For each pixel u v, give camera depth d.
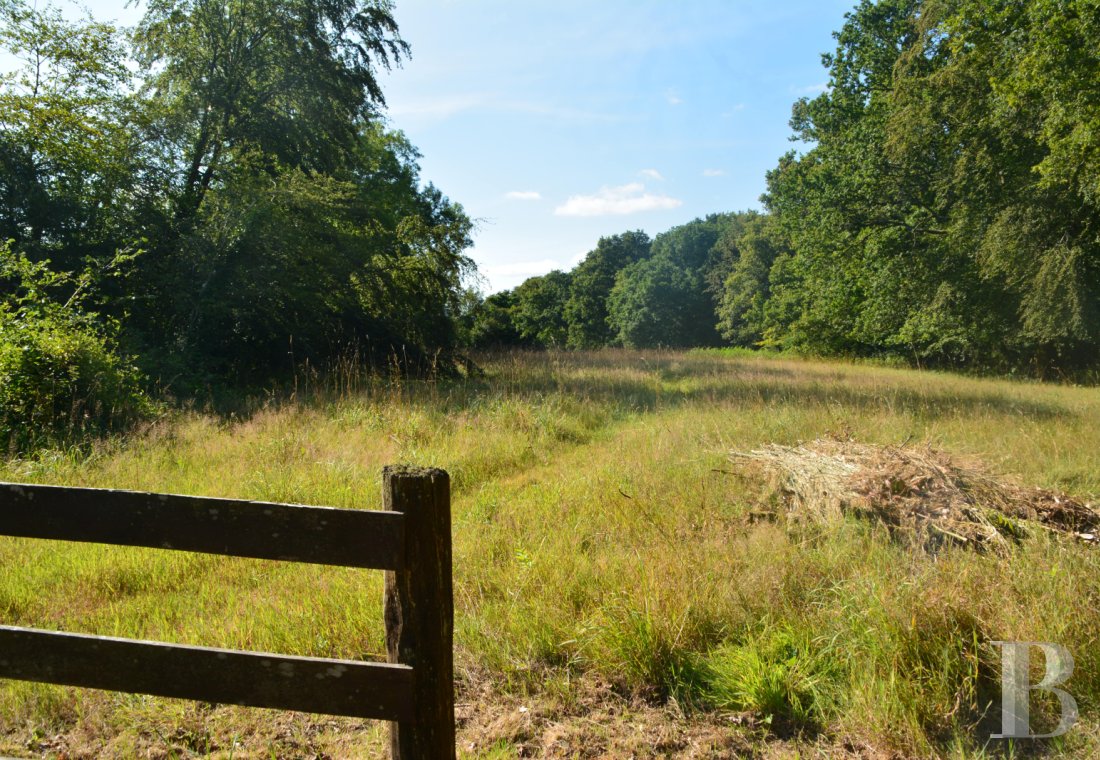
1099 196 17.64
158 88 16.89
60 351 8.97
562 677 3.39
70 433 7.89
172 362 12.53
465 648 3.64
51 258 13.38
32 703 3.13
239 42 17.03
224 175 16.77
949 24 19.75
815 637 3.51
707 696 3.21
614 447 8.73
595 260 77.81
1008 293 22.84
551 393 12.84
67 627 3.89
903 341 27.42
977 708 3.08
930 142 23.33
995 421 9.68
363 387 13.02
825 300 31.34
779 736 2.99
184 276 14.50
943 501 5.11
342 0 17.70
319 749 2.88
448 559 2.04
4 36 13.12
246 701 2.06
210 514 2.01
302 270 15.92
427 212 33.53
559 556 4.63
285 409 10.29
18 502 2.05
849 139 27.33
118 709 3.10
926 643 3.25
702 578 4.04
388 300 17.81
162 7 16.38
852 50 28.02
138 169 15.38
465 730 3.03
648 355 25.31
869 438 8.12
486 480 7.39
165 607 4.18
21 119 13.13
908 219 25.70
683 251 66.38
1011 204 20.78
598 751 2.89
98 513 2.03
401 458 7.77
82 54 13.91
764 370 20.09
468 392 13.30
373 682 2.01
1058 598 3.53
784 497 5.76
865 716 2.97
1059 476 6.80
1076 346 22.25
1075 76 15.85
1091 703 3.04
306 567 4.75
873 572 4.03
